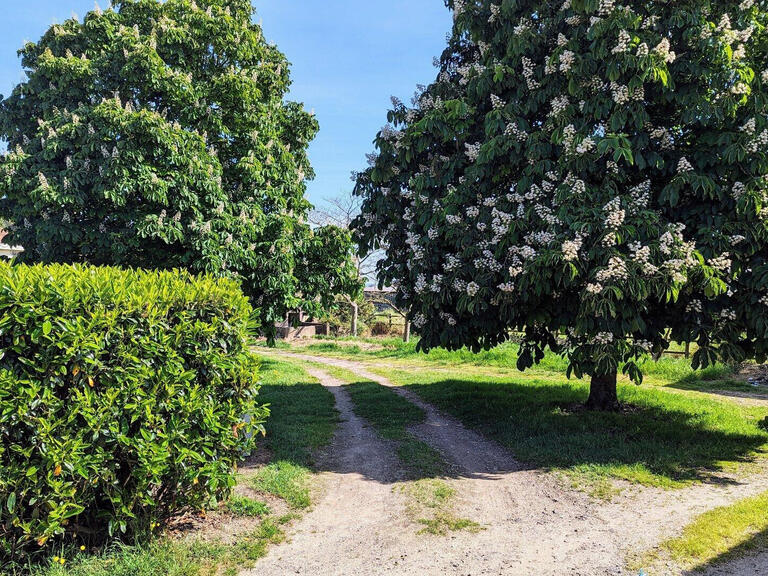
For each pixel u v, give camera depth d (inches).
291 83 565.9
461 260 266.5
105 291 132.7
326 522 167.8
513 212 261.6
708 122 234.7
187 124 430.9
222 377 156.6
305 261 519.8
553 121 250.4
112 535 137.6
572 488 197.6
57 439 121.2
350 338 1145.4
